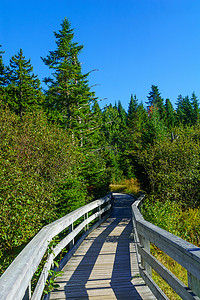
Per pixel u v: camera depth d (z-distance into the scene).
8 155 8.09
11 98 20.48
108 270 4.94
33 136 10.13
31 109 20.23
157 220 7.56
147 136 16.80
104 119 64.06
